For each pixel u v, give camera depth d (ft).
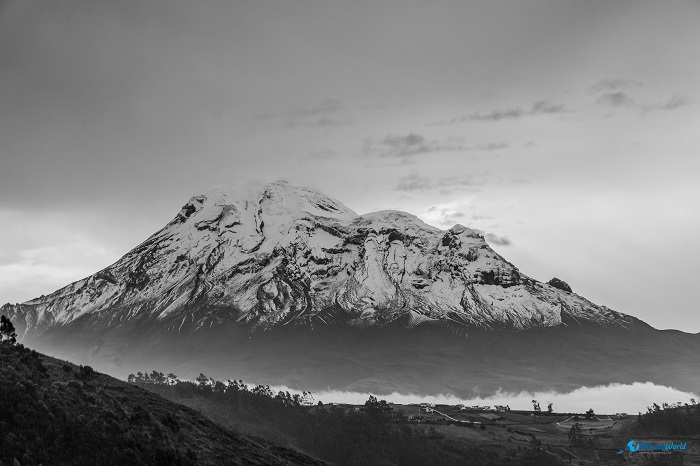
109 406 542.57
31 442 452.76
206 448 566.36
